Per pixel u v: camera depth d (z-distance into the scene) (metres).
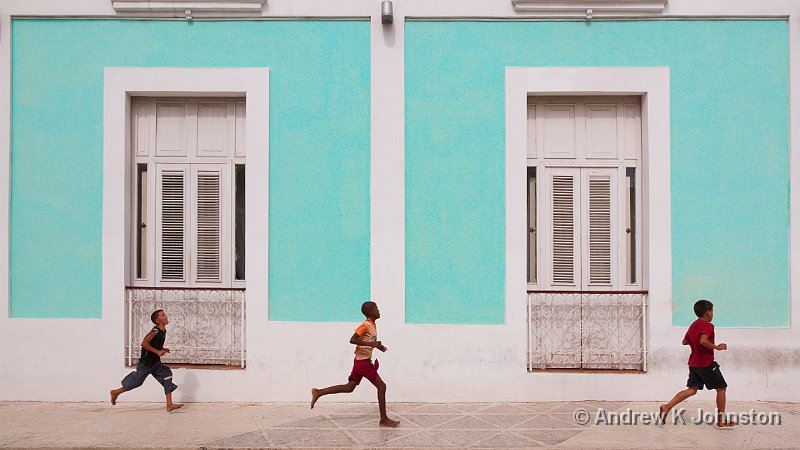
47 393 7.64
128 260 7.89
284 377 7.61
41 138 7.77
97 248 7.74
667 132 7.66
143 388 7.62
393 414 7.09
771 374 7.55
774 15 7.66
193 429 6.56
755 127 7.68
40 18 7.79
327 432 6.46
